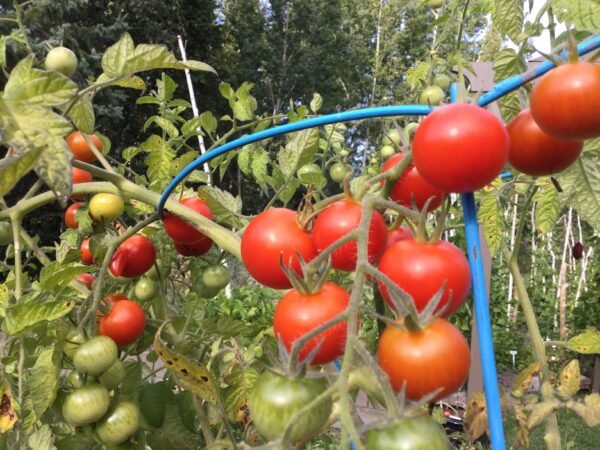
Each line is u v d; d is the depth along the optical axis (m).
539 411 0.27
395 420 0.15
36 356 0.33
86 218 0.34
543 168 0.22
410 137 0.23
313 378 0.17
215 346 0.39
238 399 0.36
